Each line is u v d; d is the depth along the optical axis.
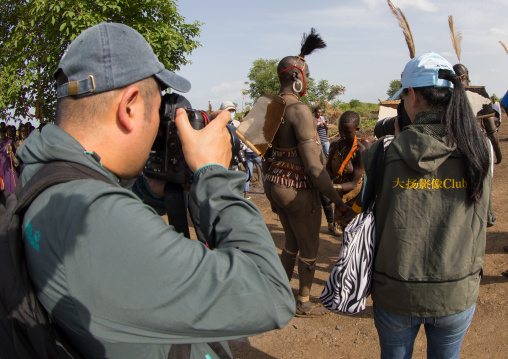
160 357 0.89
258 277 0.82
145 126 0.93
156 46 5.55
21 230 0.81
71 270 0.72
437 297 1.62
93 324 0.74
